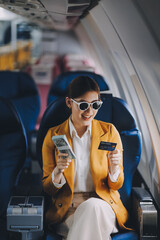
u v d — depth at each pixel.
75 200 2.48
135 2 2.22
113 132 2.53
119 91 4.91
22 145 2.60
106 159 2.49
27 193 2.48
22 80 3.78
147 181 3.59
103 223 2.32
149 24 2.21
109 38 3.82
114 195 2.51
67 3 3.28
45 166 2.51
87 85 2.30
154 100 2.80
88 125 2.41
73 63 10.15
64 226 2.44
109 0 2.75
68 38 15.42
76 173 2.48
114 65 4.65
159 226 2.95
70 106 2.43
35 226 2.22
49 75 7.57
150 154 3.62
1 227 2.53
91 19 4.46
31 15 4.96
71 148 2.42
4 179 2.59
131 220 2.62
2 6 4.09
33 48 10.66
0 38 8.77
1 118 2.57
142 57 2.72
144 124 3.72
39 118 5.39
